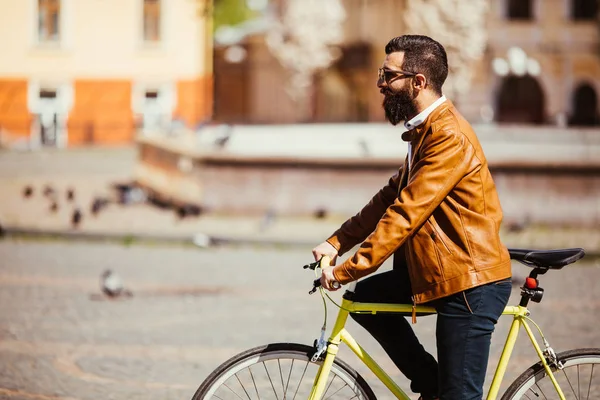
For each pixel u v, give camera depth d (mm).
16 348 9656
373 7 53969
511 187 20531
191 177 22094
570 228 20453
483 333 4875
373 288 5227
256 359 5188
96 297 12711
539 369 5234
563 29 50188
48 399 7781
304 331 10594
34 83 51031
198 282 14086
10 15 50719
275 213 21094
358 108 55125
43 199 25781
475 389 4910
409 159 5070
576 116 50625
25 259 16406
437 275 4871
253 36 58250
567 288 13688
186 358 9289
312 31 54062
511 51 49812
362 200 21109
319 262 5367
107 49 51188
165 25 51312
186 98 51562
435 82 4953
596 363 5230
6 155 42219
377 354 9234
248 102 58406
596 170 20359
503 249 4918
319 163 21016
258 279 14406
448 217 4867
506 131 22734
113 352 9523
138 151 28891
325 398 5215
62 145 49500
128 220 21422
